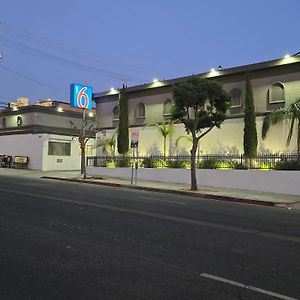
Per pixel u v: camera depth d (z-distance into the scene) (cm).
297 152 2278
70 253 764
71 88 3522
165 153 2962
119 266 690
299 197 2028
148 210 1381
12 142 4169
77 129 4156
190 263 723
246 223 1208
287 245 905
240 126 2595
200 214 1355
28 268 666
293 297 567
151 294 561
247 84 2433
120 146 3081
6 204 1366
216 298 554
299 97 2356
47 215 1174
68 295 551
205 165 2558
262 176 2270
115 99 3375
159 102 3075
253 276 659
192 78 2192
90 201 1546
